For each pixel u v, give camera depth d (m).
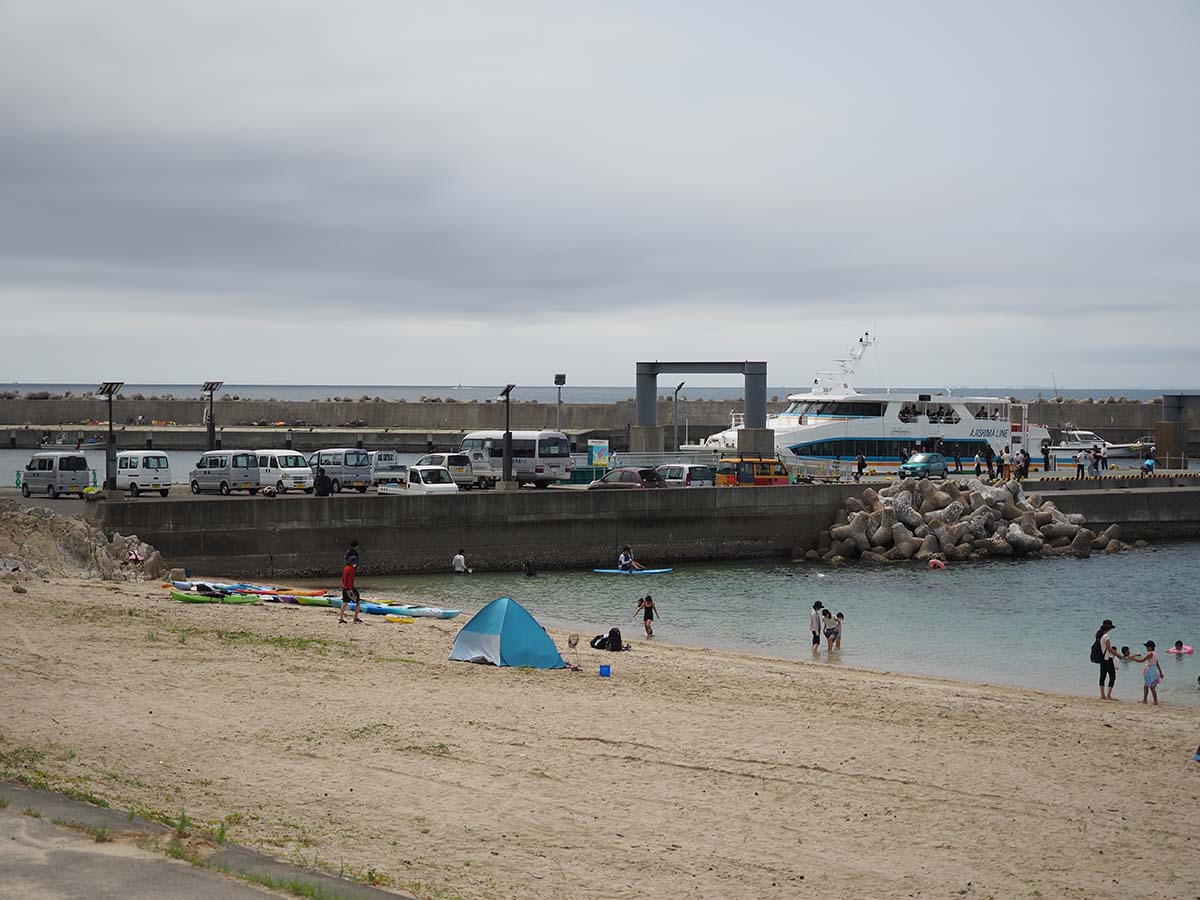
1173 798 19.95
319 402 156.75
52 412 153.12
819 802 18.72
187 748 19.33
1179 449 97.94
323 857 14.42
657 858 15.76
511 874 14.66
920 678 33.22
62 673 24.11
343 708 22.86
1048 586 52.53
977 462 74.19
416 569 53.38
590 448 73.75
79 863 12.17
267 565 50.25
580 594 48.75
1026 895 15.41
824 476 71.25
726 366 74.12
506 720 22.72
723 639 39.75
